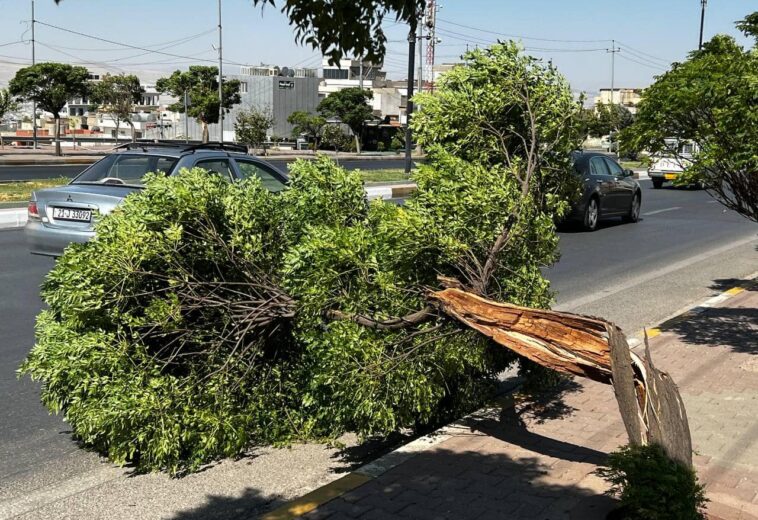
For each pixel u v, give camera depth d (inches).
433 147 208.1
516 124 220.5
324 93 2955.2
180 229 190.5
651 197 1104.2
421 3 150.9
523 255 209.5
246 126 1780.3
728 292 409.1
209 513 171.0
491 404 229.9
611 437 203.9
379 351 180.4
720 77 230.8
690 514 143.2
